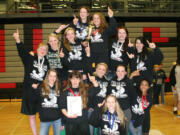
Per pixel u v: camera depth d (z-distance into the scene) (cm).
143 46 417
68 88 341
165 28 1077
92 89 370
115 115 331
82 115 330
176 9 1021
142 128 405
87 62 422
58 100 349
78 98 329
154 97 831
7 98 1015
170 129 533
